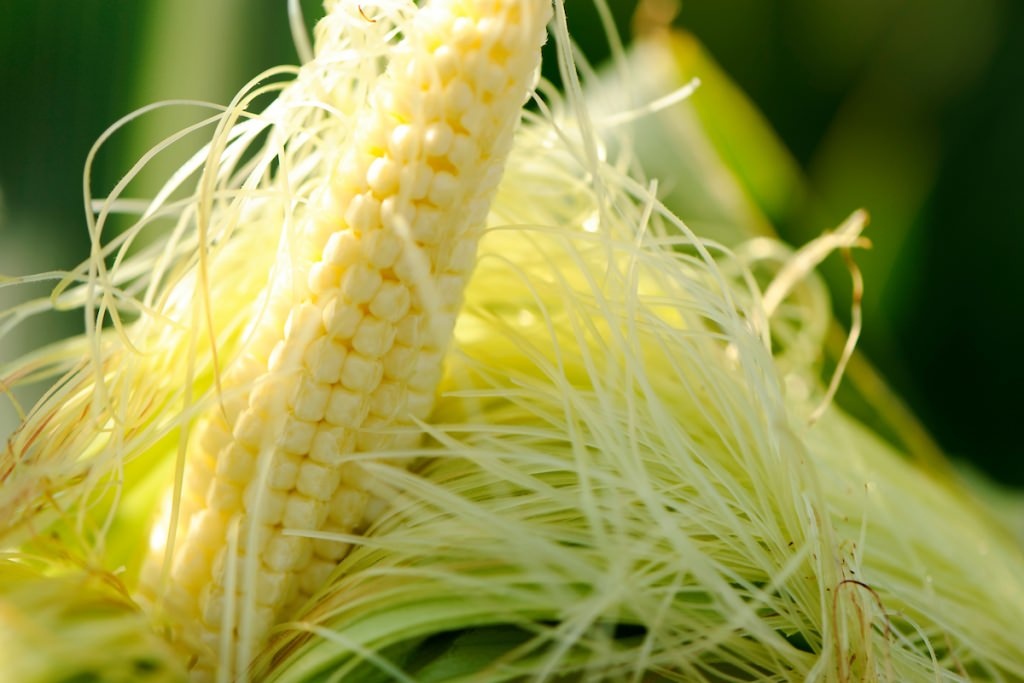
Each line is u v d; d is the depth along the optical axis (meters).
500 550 0.48
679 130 0.63
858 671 0.48
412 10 0.49
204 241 0.48
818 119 0.88
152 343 0.51
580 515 0.49
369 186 0.48
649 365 0.53
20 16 0.64
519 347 0.50
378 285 0.48
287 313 0.49
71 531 0.52
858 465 0.56
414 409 0.50
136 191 0.63
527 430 0.50
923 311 0.81
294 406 0.48
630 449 0.50
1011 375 0.78
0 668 0.46
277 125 0.50
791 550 0.49
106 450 0.49
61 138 0.65
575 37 0.75
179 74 0.64
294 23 0.52
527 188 0.54
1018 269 0.79
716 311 0.51
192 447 0.49
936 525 0.56
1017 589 0.56
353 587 0.49
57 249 0.64
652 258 0.50
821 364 0.61
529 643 0.47
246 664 0.48
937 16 0.92
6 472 0.50
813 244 0.58
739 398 0.50
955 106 0.88
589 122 0.49
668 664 0.49
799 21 0.86
